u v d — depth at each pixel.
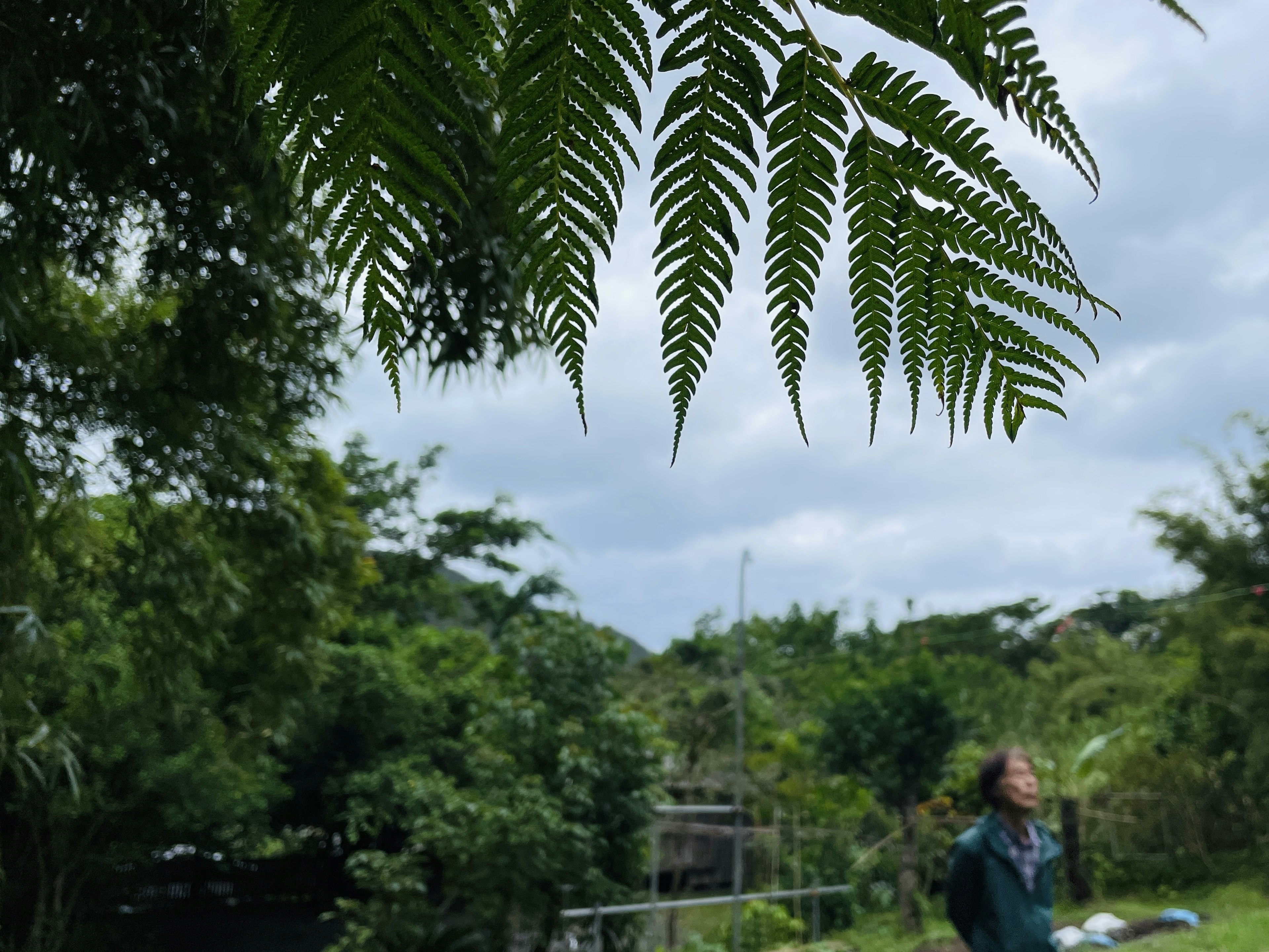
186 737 10.32
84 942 12.25
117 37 2.27
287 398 5.78
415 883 8.73
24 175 2.90
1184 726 17.80
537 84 0.36
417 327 3.70
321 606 6.70
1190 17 0.32
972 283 0.37
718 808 12.03
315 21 0.36
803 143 0.35
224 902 17.56
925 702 14.67
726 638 26.25
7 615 4.05
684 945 12.35
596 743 9.73
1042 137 0.28
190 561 5.59
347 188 0.37
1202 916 12.09
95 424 4.94
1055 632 24.03
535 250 0.38
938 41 0.29
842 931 14.38
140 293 5.06
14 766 4.04
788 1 0.33
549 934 9.05
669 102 0.36
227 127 3.00
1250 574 16.75
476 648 17.91
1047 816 15.26
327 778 14.84
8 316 3.51
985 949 2.54
